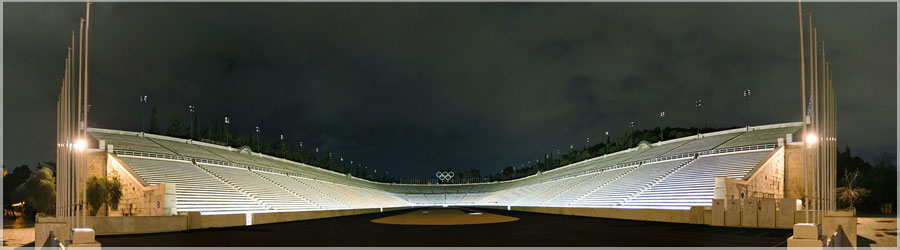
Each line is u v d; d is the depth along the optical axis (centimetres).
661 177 6750
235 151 10031
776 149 5631
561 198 8725
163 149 7344
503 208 10038
